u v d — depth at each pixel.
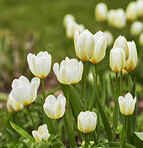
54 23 9.16
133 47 2.44
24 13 10.18
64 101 2.23
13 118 2.99
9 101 2.89
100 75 2.74
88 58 2.30
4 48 6.28
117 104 2.51
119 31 5.86
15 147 2.37
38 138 2.31
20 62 5.74
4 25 9.32
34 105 3.54
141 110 4.76
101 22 6.14
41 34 7.80
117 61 2.29
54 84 5.93
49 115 2.25
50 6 10.55
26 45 6.38
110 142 2.36
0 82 5.93
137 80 5.35
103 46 2.30
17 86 2.35
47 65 2.30
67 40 7.04
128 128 2.51
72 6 10.16
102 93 2.76
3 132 3.26
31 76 5.25
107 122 2.48
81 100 2.64
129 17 5.89
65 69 2.20
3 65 5.93
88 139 2.44
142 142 2.52
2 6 10.95
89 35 2.22
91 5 9.70
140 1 6.12
